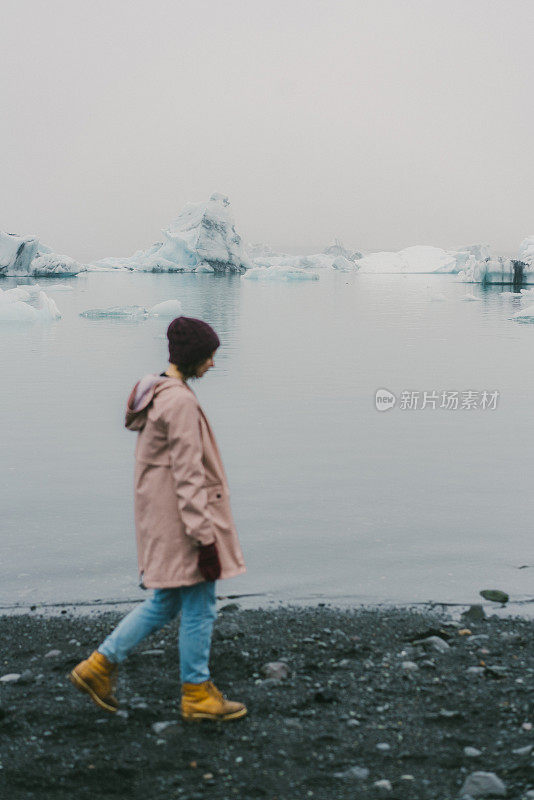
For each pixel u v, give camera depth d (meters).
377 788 2.52
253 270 55.91
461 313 27.69
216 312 27.98
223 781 2.58
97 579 4.68
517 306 31.09
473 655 3.58
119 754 2.75
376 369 14.08
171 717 3.03
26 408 10.32
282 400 10.93
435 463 7.51
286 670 3.39
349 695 3.18
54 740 2.85
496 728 2.88
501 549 5.17
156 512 2.99
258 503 6.21
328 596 4.39
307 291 42.19
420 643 3.71
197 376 3.17
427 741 2.81
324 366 14.46
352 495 6.44
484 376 13.21
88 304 32.22
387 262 78.88
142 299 35.09
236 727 2.94
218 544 3.02
